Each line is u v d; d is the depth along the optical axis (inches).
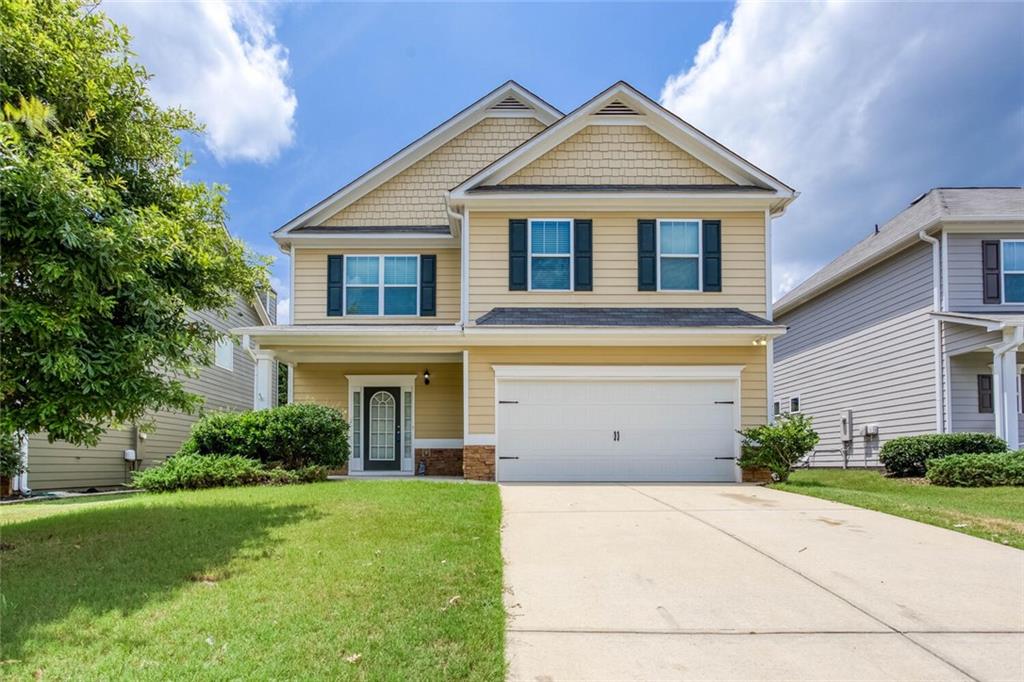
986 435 511.5
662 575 211.5
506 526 285.6
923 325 594.6
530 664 144.9
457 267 605.0
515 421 497.7
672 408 498.9
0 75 238.5
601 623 169.9
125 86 285.4
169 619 159.6
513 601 185.8
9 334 231.1
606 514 316.2
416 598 176.2
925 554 237.6
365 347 502.0
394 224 620.4
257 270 323.6
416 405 591.2
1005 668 144.3
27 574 200.7
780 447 454.9
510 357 501.7
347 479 469.1
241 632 151.9
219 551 224.4
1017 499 377.4
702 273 523.5
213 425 452.4
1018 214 552.4
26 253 217.6
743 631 165.0
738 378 498.3
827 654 151.4
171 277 286.4
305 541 238.5
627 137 547.8
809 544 252.8
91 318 248.1
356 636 150.3
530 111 636.1
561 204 526.9
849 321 726.5
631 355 500.4
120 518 286.2
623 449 495.2
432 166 629.9
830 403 766.5
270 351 502.0
